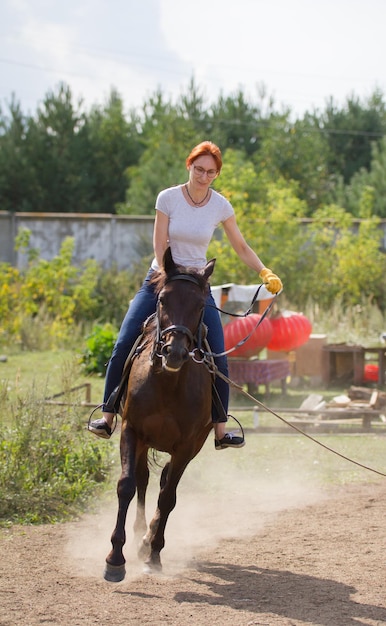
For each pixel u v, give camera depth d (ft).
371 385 57.00
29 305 73.10
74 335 72.33
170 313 20.02
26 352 67.00
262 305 55.42
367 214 104.63
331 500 30.68
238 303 53.57
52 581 21.03
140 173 130.11
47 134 136.15
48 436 32.48
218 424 23.57
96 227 91.66
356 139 156.66
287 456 37.88
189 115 157.38
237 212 77.56
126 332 22.91
